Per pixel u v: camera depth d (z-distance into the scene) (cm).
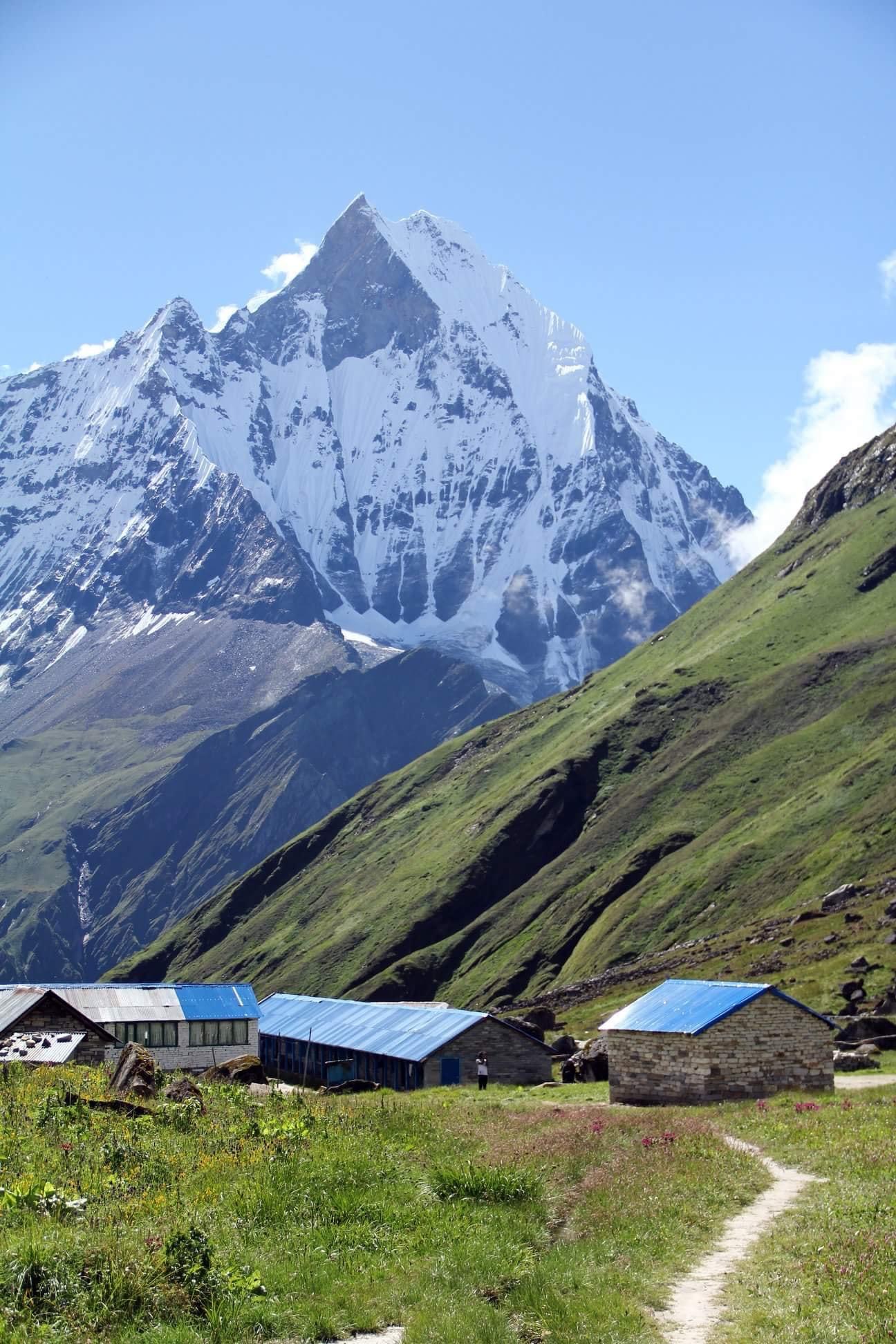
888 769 17212
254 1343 2105
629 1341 2066
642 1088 5975
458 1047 8206
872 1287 2205
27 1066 5522
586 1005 13738
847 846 15150
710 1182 3212
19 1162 3183
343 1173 3153
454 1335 2100
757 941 12738
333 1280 2386
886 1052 7669
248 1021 9044
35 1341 2047
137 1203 2766
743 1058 5756
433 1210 2891
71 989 8906
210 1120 3981
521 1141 3938
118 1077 4806
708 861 18100
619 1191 3114
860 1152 3588
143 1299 2228
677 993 6288
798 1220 2808
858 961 9694
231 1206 2830
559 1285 2364
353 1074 8944
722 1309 2244
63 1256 2311
